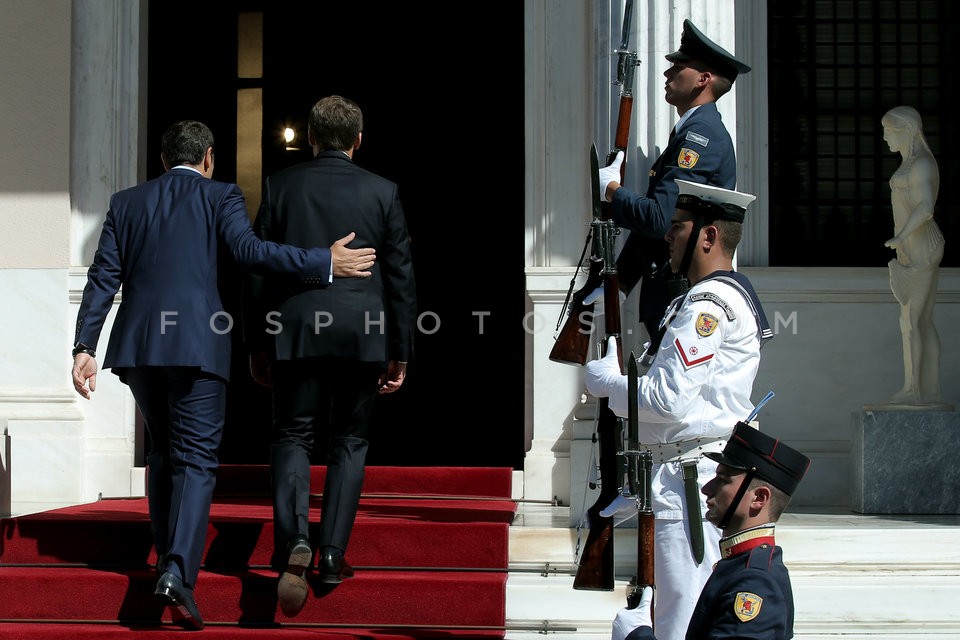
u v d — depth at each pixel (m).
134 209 4.79
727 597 2.79
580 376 7.04
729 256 3.79
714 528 3.68
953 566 5.51
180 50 8.32
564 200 7.15
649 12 5.85
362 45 8.94
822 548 5.52
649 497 3.64
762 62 8.04
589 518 4.40
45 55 7.46
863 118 8.13
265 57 8.89
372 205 4.75
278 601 4.68
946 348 7.74
